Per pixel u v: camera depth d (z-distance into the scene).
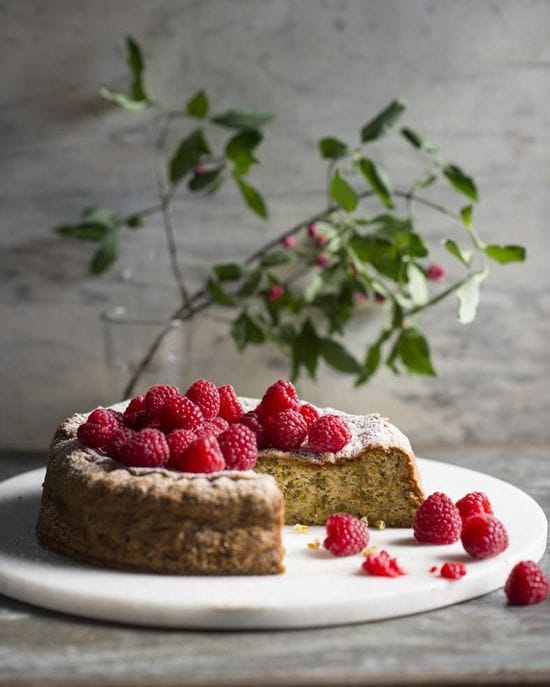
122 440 2.90
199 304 4.41
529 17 4.32
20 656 2.32
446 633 2.44
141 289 4.41
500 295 4.49
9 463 4.10
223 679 2.20
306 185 4.35
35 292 4.41
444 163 4.34
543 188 4.42
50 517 2.87
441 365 4.53
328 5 4.27
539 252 4.46
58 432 3.21
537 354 4.55
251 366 4.49
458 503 3.09
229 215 4.37
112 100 4.15
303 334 4.15
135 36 4.26
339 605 2.47
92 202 4.35
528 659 2.30
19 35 4.25
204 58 4.28
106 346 4.19
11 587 2.65
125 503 2.68
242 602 2.47
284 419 3.14
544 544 2.95
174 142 4.32
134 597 2.49
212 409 3.15
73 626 2.49
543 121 4.38
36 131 4.30
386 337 4.02
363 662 2.28
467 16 4.30
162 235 4.38
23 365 4.46
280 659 2.29
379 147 4.34
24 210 4.36
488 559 2.77
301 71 4.29
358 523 2.84
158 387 3.11
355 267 4.13
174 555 2.66
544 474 3.82
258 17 4.26
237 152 3.86
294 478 3.13
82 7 4.24
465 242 4.41
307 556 2.82
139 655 2.32
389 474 3.11
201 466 2.78
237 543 2.65
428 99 4.34
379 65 4.31
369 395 4.53
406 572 2.69
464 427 4.58
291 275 4.39
